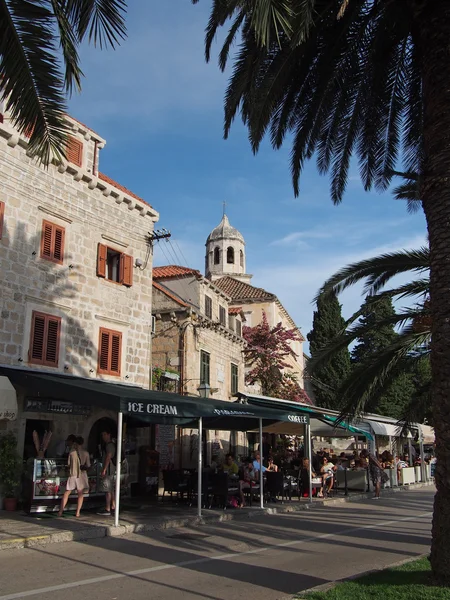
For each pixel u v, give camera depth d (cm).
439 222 702
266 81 995
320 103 1086
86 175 1730
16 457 1361
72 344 1630
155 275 2616
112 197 1858
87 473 1423
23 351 1470
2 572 789
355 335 1265
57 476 1336
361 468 2417
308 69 1069
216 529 1247
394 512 1634
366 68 1035
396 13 932
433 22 741
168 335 2312
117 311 1822
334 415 1969
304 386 4691
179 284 2556
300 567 854
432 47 741
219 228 5359
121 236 1883
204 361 2508
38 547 980
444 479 641
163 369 2227
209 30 1060
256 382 3366
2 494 1345
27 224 1535
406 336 1197
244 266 5341
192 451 2259
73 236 1691
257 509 1566
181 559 903
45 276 1571
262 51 985
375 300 1262
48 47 681
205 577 777
